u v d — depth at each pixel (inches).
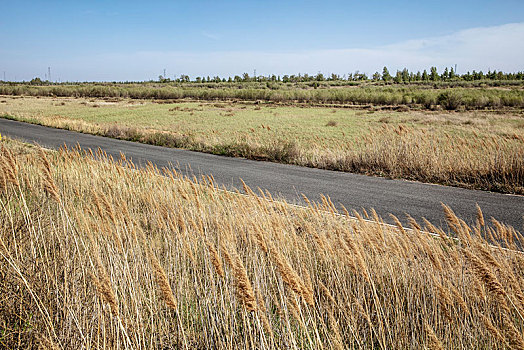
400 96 2380.7
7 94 3400.6
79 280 127.3
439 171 436.8
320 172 494.3
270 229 158.6
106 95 3405.5
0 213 163.3
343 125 1233.4
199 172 477.1
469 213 293.4
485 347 109.0
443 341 110.8
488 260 97.7
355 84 5108.3
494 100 1902.1
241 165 547.8
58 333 107.3
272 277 137.6
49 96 3341.5
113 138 883.4
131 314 116.6
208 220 196.1
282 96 2893.7
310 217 217.2
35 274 127.3
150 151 681.0
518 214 288.8
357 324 120.9
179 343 111.3
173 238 171.6
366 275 114.7
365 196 355.9
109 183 253.4
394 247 144.0
